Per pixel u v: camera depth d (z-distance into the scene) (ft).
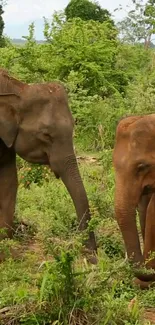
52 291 19.83
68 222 30.37
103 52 71.31
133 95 60.64
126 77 73.67
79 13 123.03
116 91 65.82
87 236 23.26
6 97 27.99
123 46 81.15
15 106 27.89
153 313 21.84
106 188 38.63
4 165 29.12
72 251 20.61
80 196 27.20
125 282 22.48
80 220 26.76
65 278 19.81
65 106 28.14
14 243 26.96
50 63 69.67
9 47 71.00
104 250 27.09
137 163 22.38
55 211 32.01
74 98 61.87
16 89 28.25
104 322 19.49
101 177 41.06
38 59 68.95
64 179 27.71
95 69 69.15
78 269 21.30
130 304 21.03
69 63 69.41
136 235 22.66
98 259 25.08
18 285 23.16
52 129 27.55
